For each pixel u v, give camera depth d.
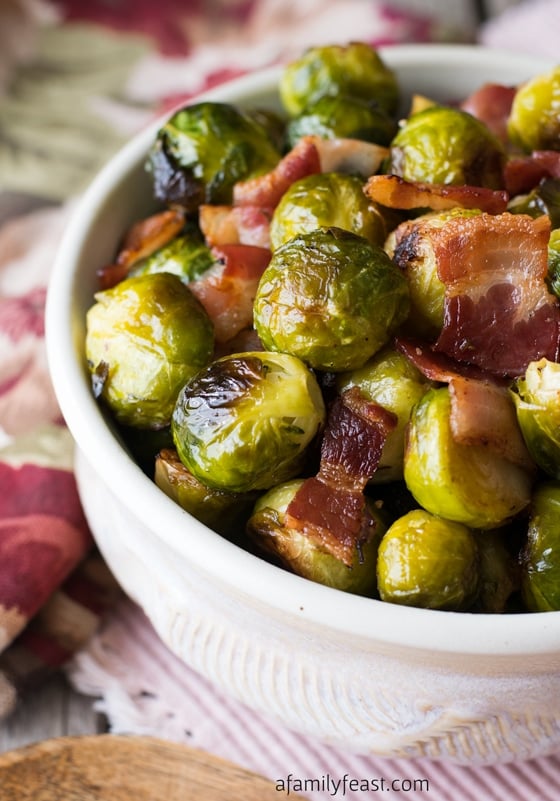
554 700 0.41
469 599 0.40
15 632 0.48
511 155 0.46
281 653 0.42
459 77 0.51
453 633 0.38
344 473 0.40
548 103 0.45
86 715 0.48
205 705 0.48
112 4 0.73
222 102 0.49
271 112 0.49
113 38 0.71
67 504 0.50
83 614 0.49
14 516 0.49
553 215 0.42
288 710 0.43
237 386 0.40
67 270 0.45
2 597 0.48
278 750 0.47
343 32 0.69
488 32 0.67
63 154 0.64
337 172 0.45
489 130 0.45
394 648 0.38
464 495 0.39
